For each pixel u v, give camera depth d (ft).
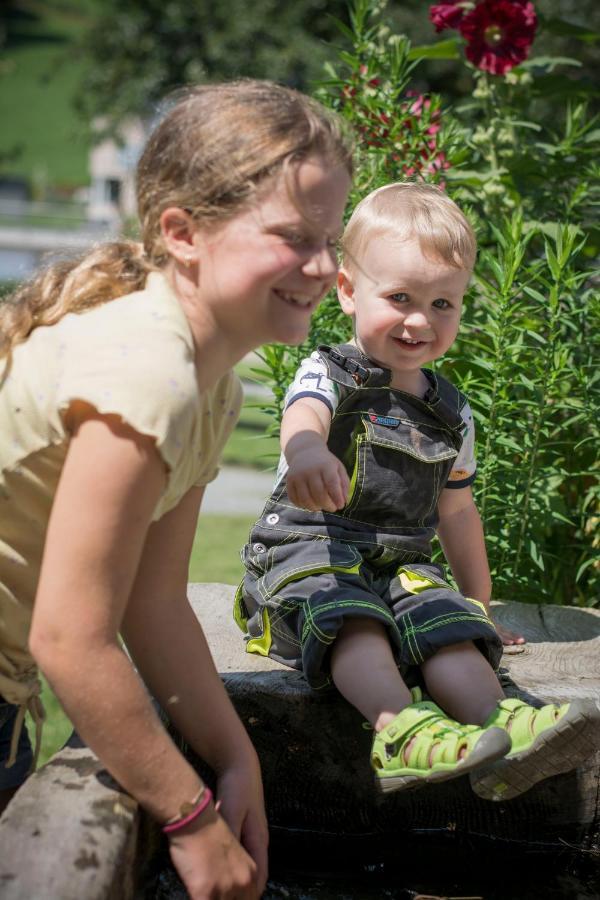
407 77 10.82
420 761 5.48
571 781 6.69
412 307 6.94
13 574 5.11
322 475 6.05
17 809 4.70
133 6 49.83
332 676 6.23
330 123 5.00
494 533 9.20
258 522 7.18
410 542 7.07
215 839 4.77
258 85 5.13
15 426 4.83
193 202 4.81
